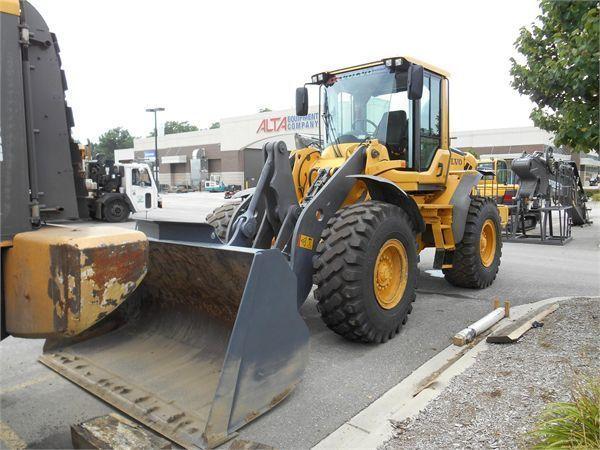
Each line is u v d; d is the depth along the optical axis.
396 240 4.52
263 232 4.39
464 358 3.93
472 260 6.34
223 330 3.56
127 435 2.54
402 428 2.87
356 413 3.21
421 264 8.59
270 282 2.99
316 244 4.36
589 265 8.68
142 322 4.04
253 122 41.00
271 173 4.38
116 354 3.68
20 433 3.04
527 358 3.77
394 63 5.15
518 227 13.80
